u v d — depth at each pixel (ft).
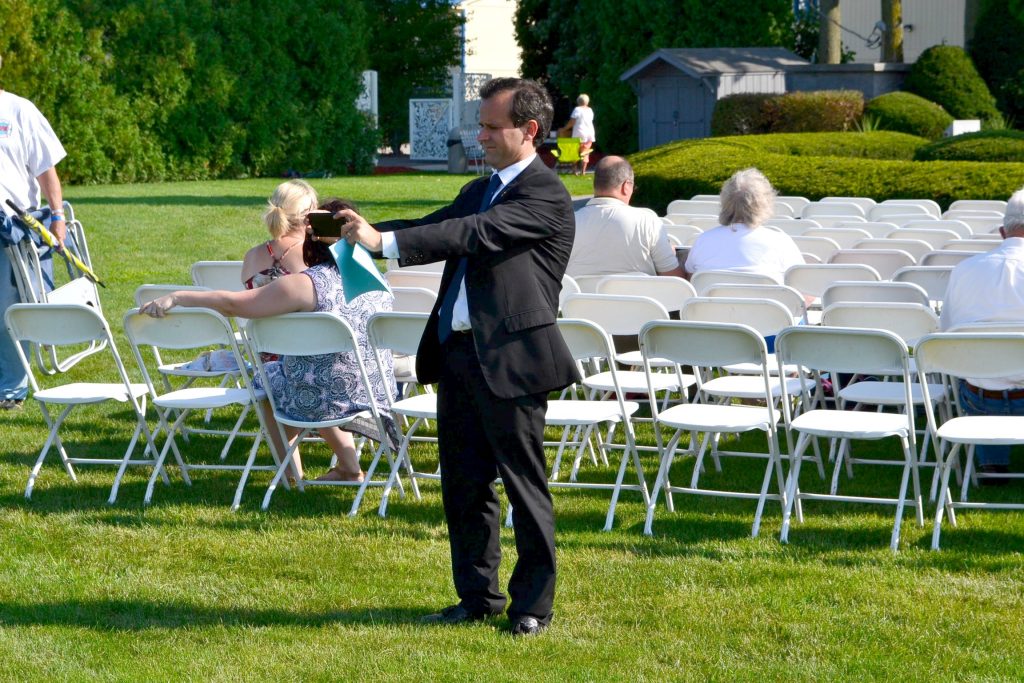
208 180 96.94
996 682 13.88
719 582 17.24
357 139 105.91
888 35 99.81
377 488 22.17
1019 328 19.60
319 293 20.52
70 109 88.33
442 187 84.99
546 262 14.78
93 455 24.32
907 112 87.56
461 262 15.10
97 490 22.15
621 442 25.57
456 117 124.77
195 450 24.88
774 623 15.70
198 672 14.46
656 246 27.91
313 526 20.07
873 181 53.98
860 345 18.80
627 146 115.44
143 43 92.63
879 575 17.34
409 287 25.85
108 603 16.78
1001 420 19.17
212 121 97.04
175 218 65.77
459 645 15.16
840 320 22.09
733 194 26.99
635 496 21.75
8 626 16.02
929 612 15.90
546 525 15.33
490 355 14.49
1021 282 20.71
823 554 18.35
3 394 28.02
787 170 57.16
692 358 19.69
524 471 15.16
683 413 20.15
